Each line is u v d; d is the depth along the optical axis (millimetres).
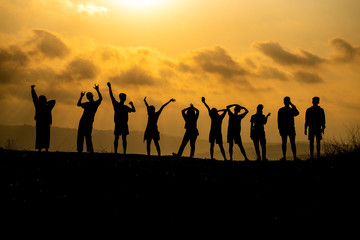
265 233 9547
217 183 11992
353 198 11016
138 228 9641
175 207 10594
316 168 13305
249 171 13219
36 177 12430
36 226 9703
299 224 9898
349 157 14023
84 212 10312
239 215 10242
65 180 12219
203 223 9906
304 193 11406
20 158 14273
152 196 11148
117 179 12281
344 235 9523
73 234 9391
